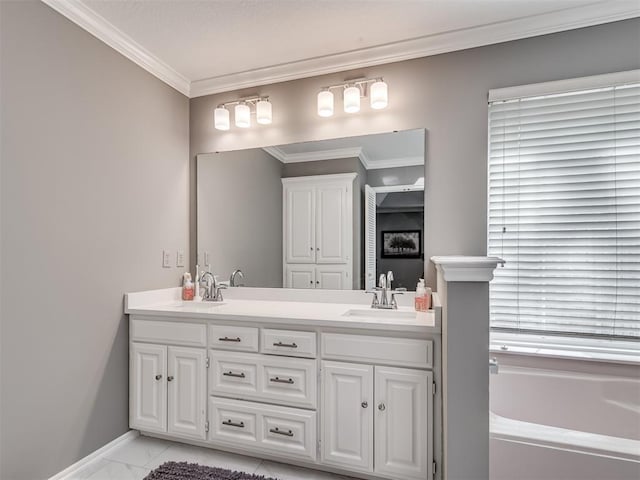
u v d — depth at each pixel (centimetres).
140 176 225
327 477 182
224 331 199
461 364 133
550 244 200
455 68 211
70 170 182
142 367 214
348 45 219
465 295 134
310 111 242
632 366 181
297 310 209
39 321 167
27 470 162
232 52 225
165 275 245
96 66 196
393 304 214
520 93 198
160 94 242
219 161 262
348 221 231
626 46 183
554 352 192
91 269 193
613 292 190
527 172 203
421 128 217
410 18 193
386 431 171
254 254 252
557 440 138
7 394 154
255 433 192
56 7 174
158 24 196
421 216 217
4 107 153
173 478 178
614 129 188
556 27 192
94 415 195
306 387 184
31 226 164
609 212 190
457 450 133
